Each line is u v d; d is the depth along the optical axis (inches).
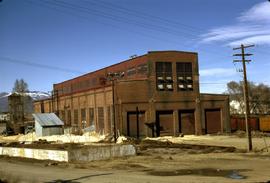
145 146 1910.7
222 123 2847.0
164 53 2706.7
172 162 1238.9
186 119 2746.1
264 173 947.3
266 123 2864.2
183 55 2755.9
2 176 919.0
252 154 1491.1
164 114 2694.4
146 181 802.8
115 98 2635.3
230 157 1389.0
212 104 2824.8
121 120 2586.1
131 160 1306.6
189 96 2751.0
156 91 2669.8
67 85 4399.6
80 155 1295.5
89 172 1013.2
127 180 824.9
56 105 3939.5
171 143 2094.0
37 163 1306.6
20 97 4827.8
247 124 1647.4
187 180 816.9
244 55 1654.8
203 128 2768.2
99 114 2920.8
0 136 3919.8
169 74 2711.6
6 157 1585.9
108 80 2947.8
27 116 5339.6
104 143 2247.8
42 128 3117.6
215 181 799.7
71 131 3248.0
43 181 830.5
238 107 6131.9
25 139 3166.8
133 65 2891.2
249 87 5698.8
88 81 3789.4
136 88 2637.8
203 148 1780.3
